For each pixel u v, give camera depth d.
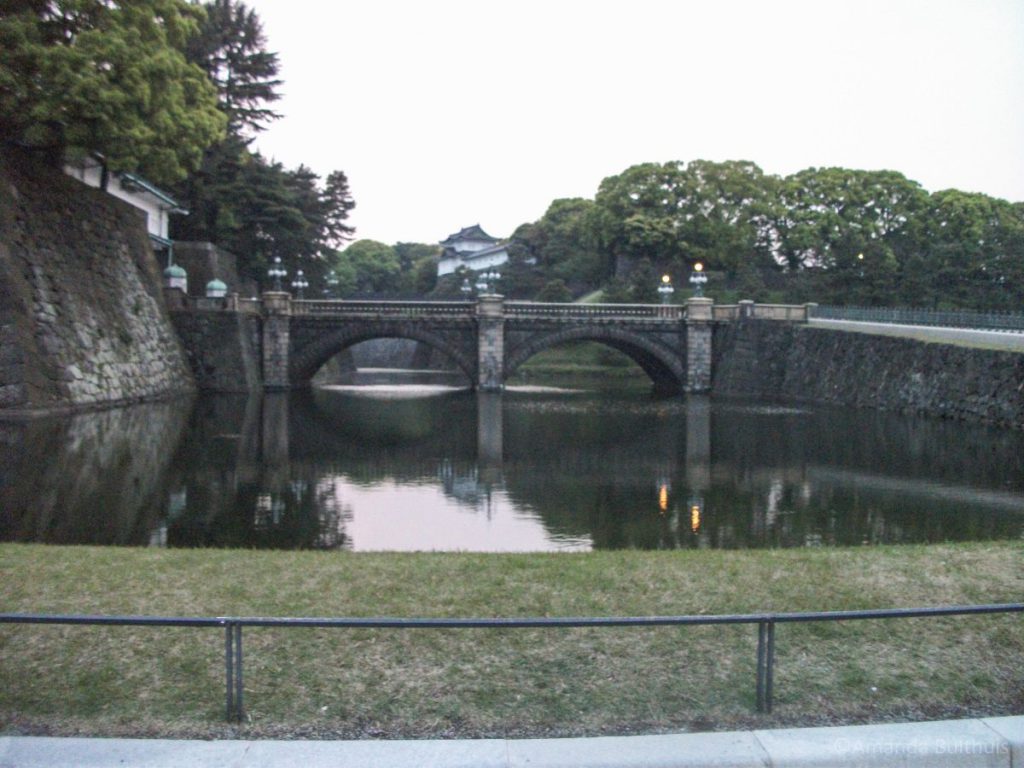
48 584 11.30
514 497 25.30
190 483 25.97
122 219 50.34
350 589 11.13
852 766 6.99
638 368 99.25
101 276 45.16
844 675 8.59
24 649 8.96
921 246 99.75
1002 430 38.66
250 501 23.86
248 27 79.75
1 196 36.19
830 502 24.08
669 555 13.50
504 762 6.84
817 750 7.04
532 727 7.66
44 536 18.83
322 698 8.07
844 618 7.51
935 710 8.08
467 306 65.50
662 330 66.50
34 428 33.22
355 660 8.76
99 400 41.06
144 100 38.47
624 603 10.55
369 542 19.44
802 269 107.56
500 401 59.22
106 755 6.94
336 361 95.38
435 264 158.88
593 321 65.75
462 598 10.73
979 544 14.38
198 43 75.00
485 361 64.56
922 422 43.12
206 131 46.97
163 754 6.94
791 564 12.51
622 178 106.31
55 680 8.38
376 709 7.91
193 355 57.84
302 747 7.06
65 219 42.09
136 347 47.53
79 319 40.84
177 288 58.50
